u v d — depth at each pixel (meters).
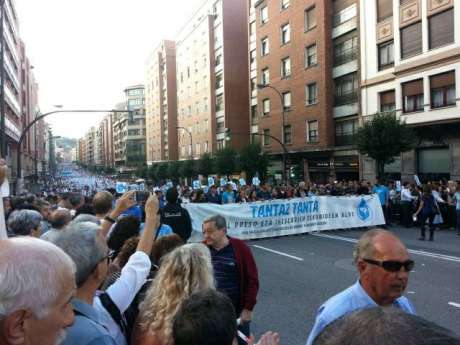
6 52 44.16
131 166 125.38
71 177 134.12
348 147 31.25
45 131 141.38
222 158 42.09
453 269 9.27
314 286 7.97
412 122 24.38
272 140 41.78
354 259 2.53
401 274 2.32
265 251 12.03
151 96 94.31
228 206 14.05
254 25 45.88
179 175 59.53
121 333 2.52
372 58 28.38
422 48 23.78
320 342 0.90
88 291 2.17
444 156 23.67
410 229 16.61
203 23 62.06
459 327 5.73
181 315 1.84
